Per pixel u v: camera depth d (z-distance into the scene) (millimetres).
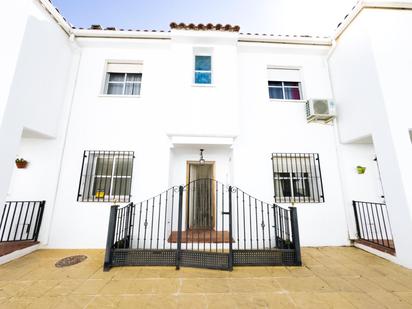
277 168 5480
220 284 3053
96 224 4797
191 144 5156
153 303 2557
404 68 4262
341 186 5336
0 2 3990
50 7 4570
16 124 3871
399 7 4543
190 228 5508
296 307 2492
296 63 6078
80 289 2871
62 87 5223
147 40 5637
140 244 4820
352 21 4961
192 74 5270
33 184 4809
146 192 5043
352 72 5020
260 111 5648
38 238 4586
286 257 3807
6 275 3285
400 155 3848
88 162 5137
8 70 3799
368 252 4516
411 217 3604
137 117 5406
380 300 2643
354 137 4961
